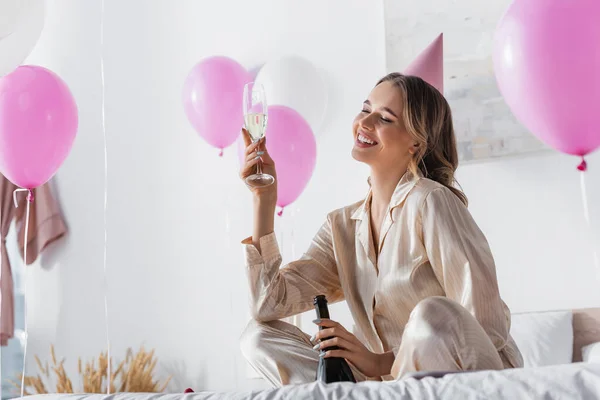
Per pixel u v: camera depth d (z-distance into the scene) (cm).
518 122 339
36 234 434
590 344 297
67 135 294
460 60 351
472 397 85
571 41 239
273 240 165
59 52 451
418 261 154
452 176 172
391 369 132
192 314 405
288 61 356
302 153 307
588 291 323
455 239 147
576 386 82
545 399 82
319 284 173
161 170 421
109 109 437
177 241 413
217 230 405
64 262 434
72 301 429
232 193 405
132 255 421
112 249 425
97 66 443
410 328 123
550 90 245
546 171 335
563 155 333
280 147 304
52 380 424
